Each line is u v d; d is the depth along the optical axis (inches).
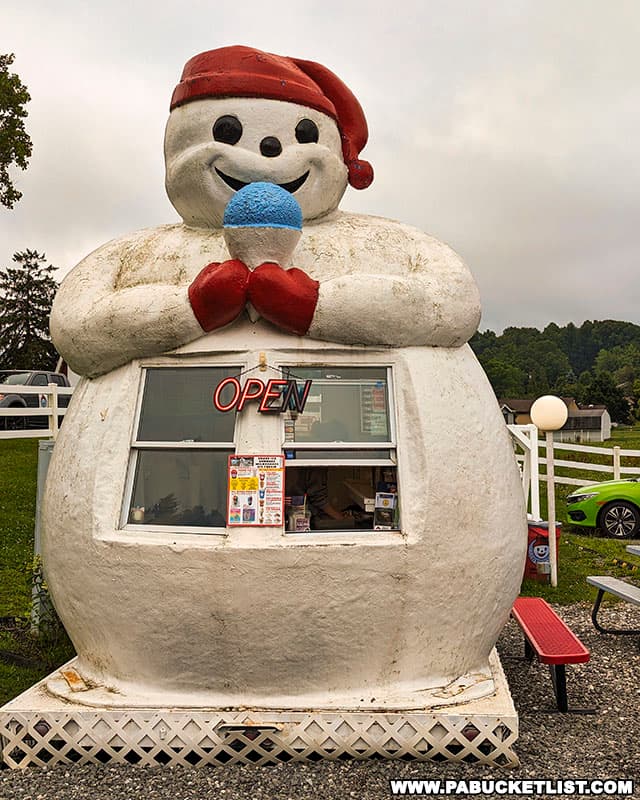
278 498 177.8
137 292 190.4
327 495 186.5
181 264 201.0
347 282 183.9
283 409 182.1
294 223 183.6
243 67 203.5
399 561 175.0
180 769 168.7
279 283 179.9
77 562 185.0
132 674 183.0
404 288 186.2
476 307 202.2
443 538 179.6
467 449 188.7
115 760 172.2
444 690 180.9
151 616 176.4
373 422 187.2
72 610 189.2
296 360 185.9
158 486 187.3
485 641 192.7
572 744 184.2
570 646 202.2
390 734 169.9
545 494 664.4
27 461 609.6
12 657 250.2
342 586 172.9
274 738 170.1
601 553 448.8
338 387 187.5
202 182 202.8
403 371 187.6
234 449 181.6
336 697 177.5
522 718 202.4
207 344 187.0
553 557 367.2
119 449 188.2
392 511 183.3
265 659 175.0
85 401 200.5
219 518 181.3
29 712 174.1
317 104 208.8
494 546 189.2
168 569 173.9
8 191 842.2
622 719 202.1
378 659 178.5
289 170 201.2
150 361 191.9
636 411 2458.2
